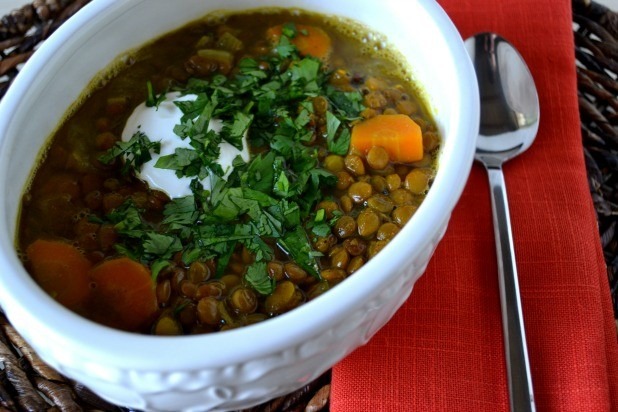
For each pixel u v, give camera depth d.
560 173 0.34
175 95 0.33
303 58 0.34
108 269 0.28
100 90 0.33
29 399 0.30
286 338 0.23
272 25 0.35
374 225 0.30
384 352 0.30
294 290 0.28
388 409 0.29
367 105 0.33
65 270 0.28
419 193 0.30
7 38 0.38
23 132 0.29
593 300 0.31
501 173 0.34
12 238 0.26
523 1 0.39
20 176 0.29
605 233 0.36
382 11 0.33
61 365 0.25
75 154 0.31
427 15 0.31
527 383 0.29
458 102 0.28
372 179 0.31
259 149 0.32
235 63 0.35
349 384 0.29
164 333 0.27
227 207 0.29
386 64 0.34
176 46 0.35
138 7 0.32
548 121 0.36
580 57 0.41
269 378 0.25
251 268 0.28
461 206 0.34
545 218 0.33
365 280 0.24
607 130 0.39
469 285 0.31
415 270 0.26
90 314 0.28
